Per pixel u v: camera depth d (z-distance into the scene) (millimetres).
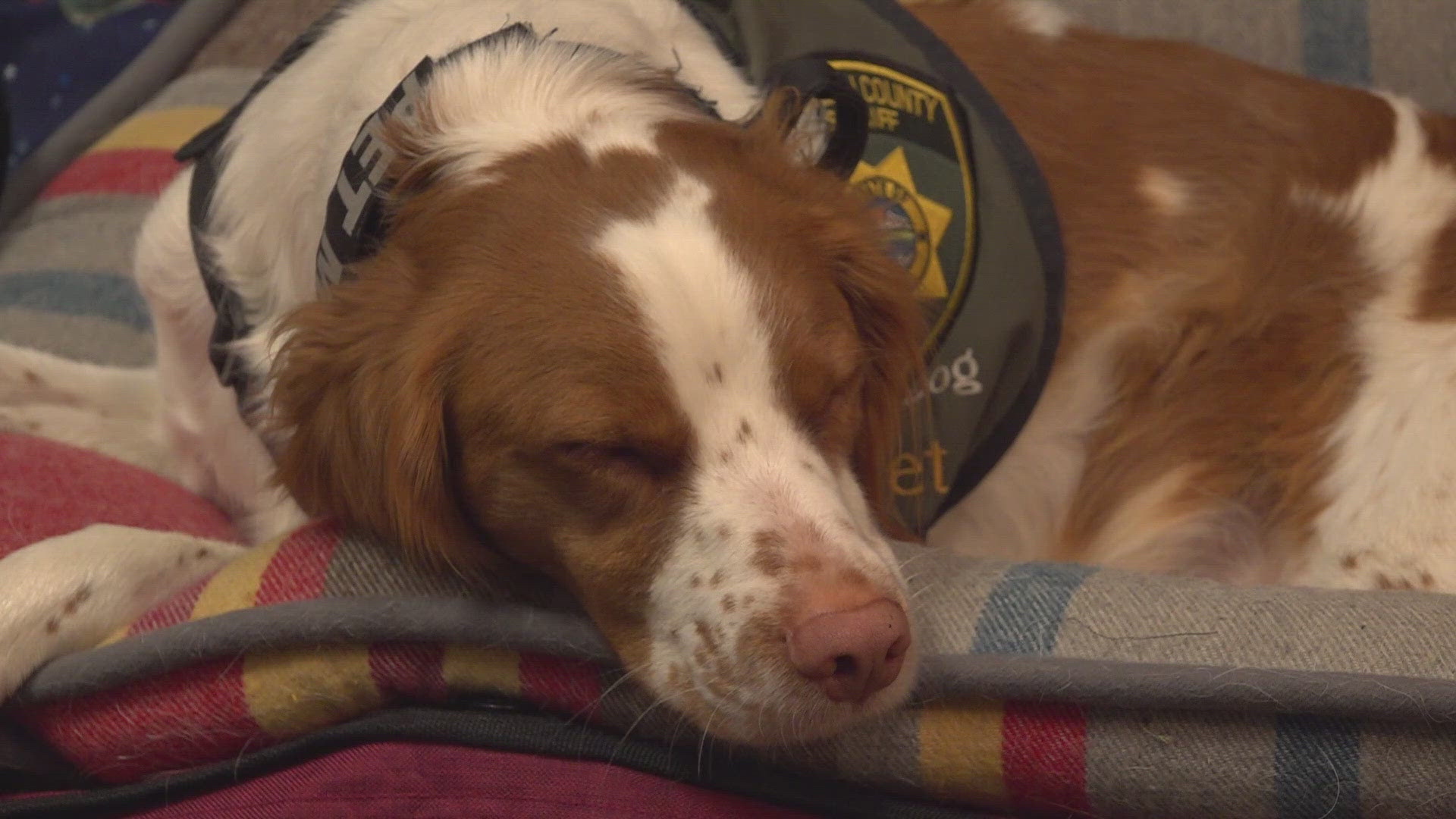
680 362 1391
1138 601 1458
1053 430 2150
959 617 1491
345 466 1545
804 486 1401
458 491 1530
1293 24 2705
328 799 1469
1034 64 2176
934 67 1975
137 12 3656
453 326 1460
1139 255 2125
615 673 1482
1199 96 2186
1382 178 2139
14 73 3609
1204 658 1383
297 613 1495
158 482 2205
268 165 1797
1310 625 1390
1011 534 2207
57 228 2912
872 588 1336
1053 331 1997
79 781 1625
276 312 1812
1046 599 1481
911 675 1380
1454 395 1966
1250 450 2121
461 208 1498
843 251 1598
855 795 1438
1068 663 1376
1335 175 2139
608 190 1467
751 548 1361
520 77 1600
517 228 1459
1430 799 1309
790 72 1705
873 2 1994
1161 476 2160
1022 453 2152
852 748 1433
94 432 2297
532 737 1482
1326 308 2078
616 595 1449
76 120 3408
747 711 1356
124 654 1533
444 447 1500
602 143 1526
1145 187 2135
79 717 1575
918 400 1809
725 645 1356
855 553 1368
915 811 1425
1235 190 2139
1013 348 1937
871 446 1721
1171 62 2215
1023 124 2131
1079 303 2109
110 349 2650
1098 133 2146
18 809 1534
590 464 1419
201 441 2223
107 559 1690
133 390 2361
